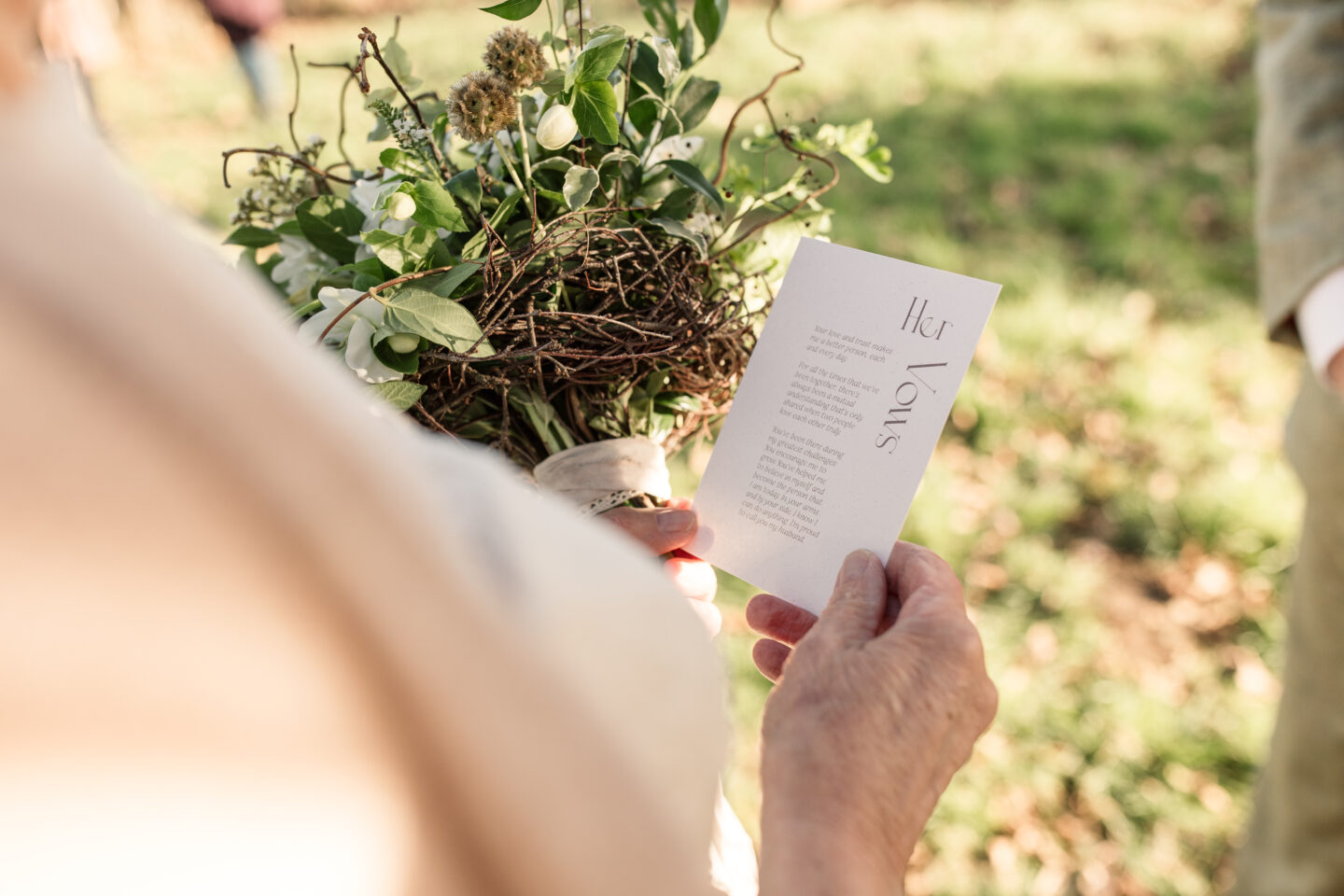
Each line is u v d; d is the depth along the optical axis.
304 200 0.74
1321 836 0.99
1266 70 0.73
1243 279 2.02
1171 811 1.24
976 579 1.53
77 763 0.27
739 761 1.34
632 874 0.38
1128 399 1.78
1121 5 3.28
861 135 0.79
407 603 0.32
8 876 0.26
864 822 0.54
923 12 3.58
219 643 0.28
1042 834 1.24
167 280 0.29
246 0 3.20
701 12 0.74
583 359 0.68
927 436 0.68
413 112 0.70
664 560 0.75
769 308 0.75
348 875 0.31
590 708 0.39
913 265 0.70
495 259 0.66
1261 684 1.37
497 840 0.34
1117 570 1.55
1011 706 1.35
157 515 0.27
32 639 0.26
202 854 0.29
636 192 0.73
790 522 0.71
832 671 0.58
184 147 3.10
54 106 0.29
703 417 0.79
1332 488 0.88
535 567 0.43
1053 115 2.63
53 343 0.27
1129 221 2.20
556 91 0.67
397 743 0.32
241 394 0.30
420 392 0.65
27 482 0.26
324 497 0.31
